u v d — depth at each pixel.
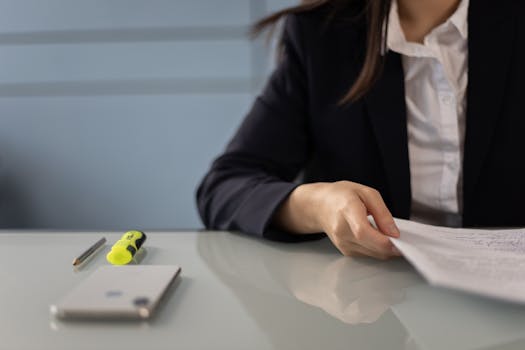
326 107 0.85
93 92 2.04
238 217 0.66
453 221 0.81
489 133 0.77
